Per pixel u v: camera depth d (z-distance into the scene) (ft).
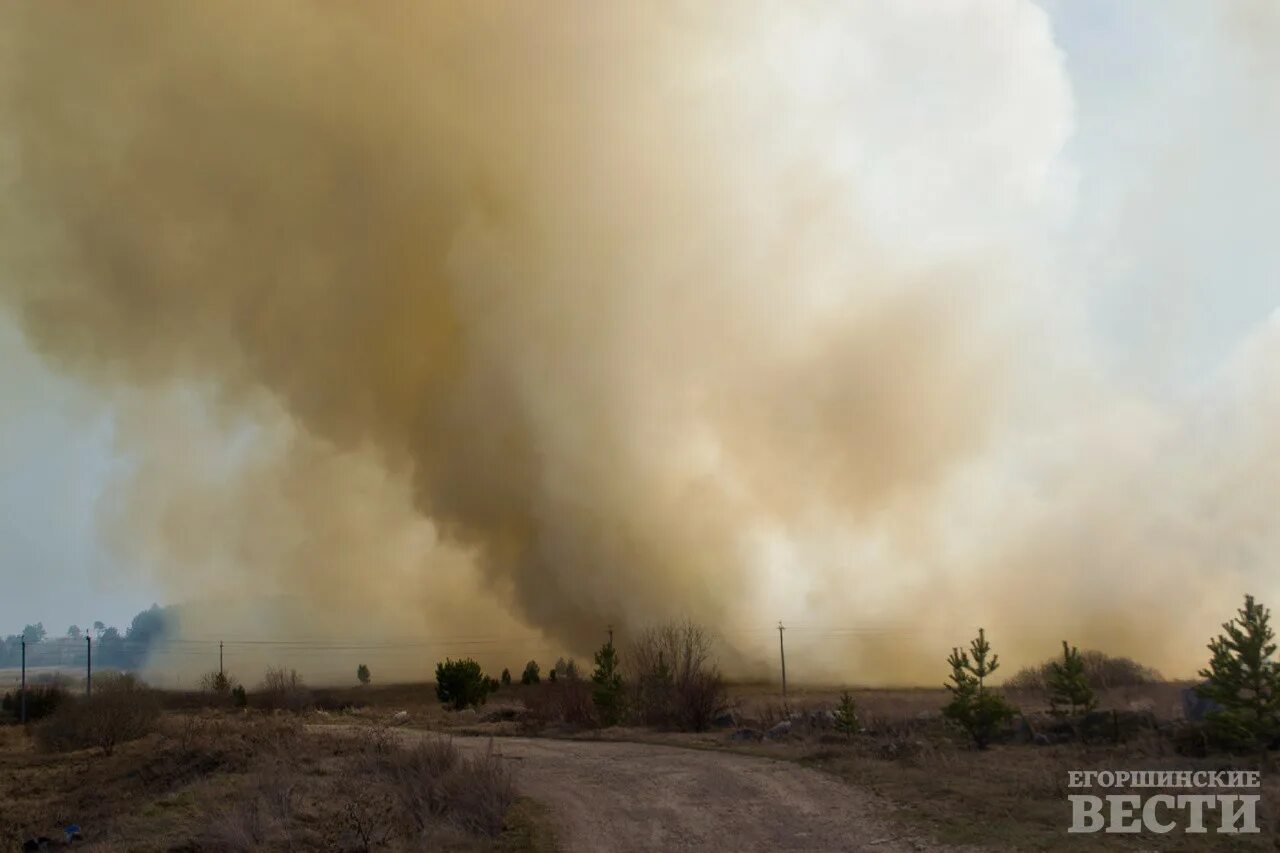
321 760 61.52
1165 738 52.85
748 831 39.06
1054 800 38.75
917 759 50.80
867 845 35.19
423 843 40.88
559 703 93.91
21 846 49.32
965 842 33.94
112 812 54.29
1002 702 57.11
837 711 74.79
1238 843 31.45
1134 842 32.32
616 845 38.40
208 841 44.60
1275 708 48.34
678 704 82.43
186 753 65.21
